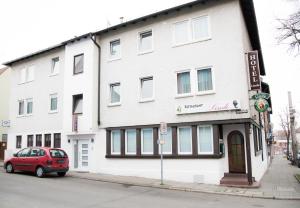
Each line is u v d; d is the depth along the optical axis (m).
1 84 32.31
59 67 22.52
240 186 13.84
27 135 24.25
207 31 16.23
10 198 10.56
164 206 9.79
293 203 10.67
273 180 17.34
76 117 19.77
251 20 17.66
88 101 19.39
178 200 10.94
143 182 15.10
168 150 16.61
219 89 15.37
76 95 20.39
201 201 10.83
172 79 16.83
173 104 16.61
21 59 25.38
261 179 17.92
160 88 17.19
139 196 11.62
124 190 12.99
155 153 16.88
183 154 15.95
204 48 16.05
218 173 14.73
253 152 15.86
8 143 25.84
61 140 20.81
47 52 23.59
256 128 18.48
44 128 22.81
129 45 18.81
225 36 15.56
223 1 15.84
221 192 12.61
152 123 17.22
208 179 14.92
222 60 15.48
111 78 19.34
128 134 18.28
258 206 10.05
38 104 23.70
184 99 16.31
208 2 16.16
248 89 14.96
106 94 19.41
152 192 12.67
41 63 24.03
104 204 9.88
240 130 15.59
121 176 17.36
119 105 18.72
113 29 19.36
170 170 16.09
